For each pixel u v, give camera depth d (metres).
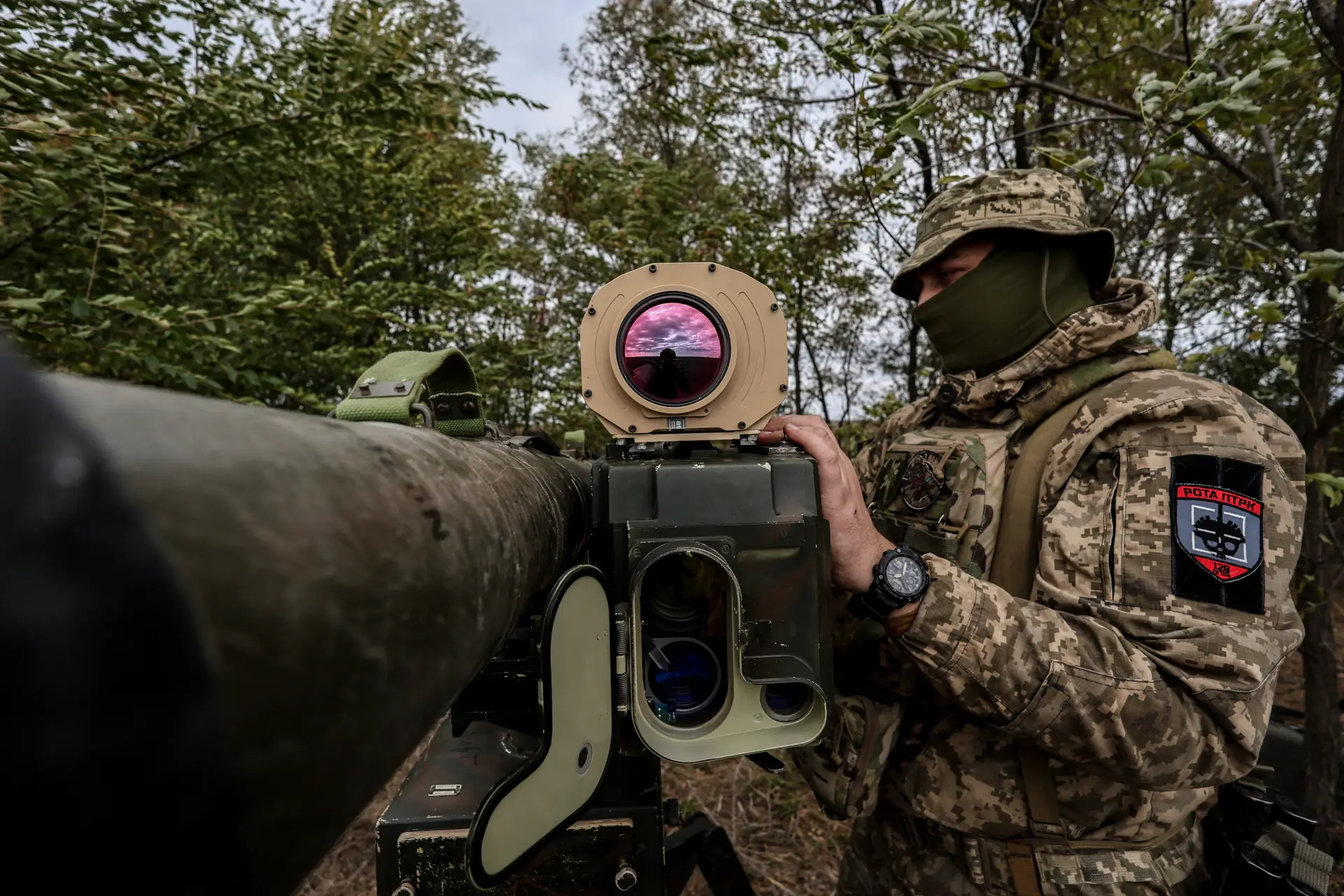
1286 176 3.50
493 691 1.38
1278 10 2.26
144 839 0.23
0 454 0.20
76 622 0.20
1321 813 2.38
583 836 1.32
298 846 0.34
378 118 3.12
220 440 0.33
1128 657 1.15
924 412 2.04
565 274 6.67
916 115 1.90
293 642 0.32
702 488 1.05
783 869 2.94
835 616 1.68
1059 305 1.61
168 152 2.72
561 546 0.98
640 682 1.04
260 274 3.84
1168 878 1.41
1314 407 2.32
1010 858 1.42
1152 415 1.32
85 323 2.17
